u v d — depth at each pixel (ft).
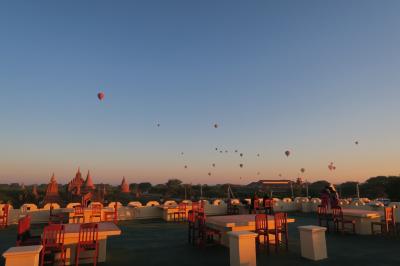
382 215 33.94
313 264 20.57
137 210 49.24
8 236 32.96
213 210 55.77
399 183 81.56
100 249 21.77
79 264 21.02
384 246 26.43
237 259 18.81
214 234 28.09
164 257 22.95
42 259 18.47
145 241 29.48
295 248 25.58
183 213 47.85
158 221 46.44
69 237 20.11
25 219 22.03
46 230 18.80
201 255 23.56
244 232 19.77
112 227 22.74
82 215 41.65
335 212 34.12
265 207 48.73
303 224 41.42
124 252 24.66
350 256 22.76
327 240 29.27
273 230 24.81
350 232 33.78
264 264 20.54
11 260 14.67
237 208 53.31
